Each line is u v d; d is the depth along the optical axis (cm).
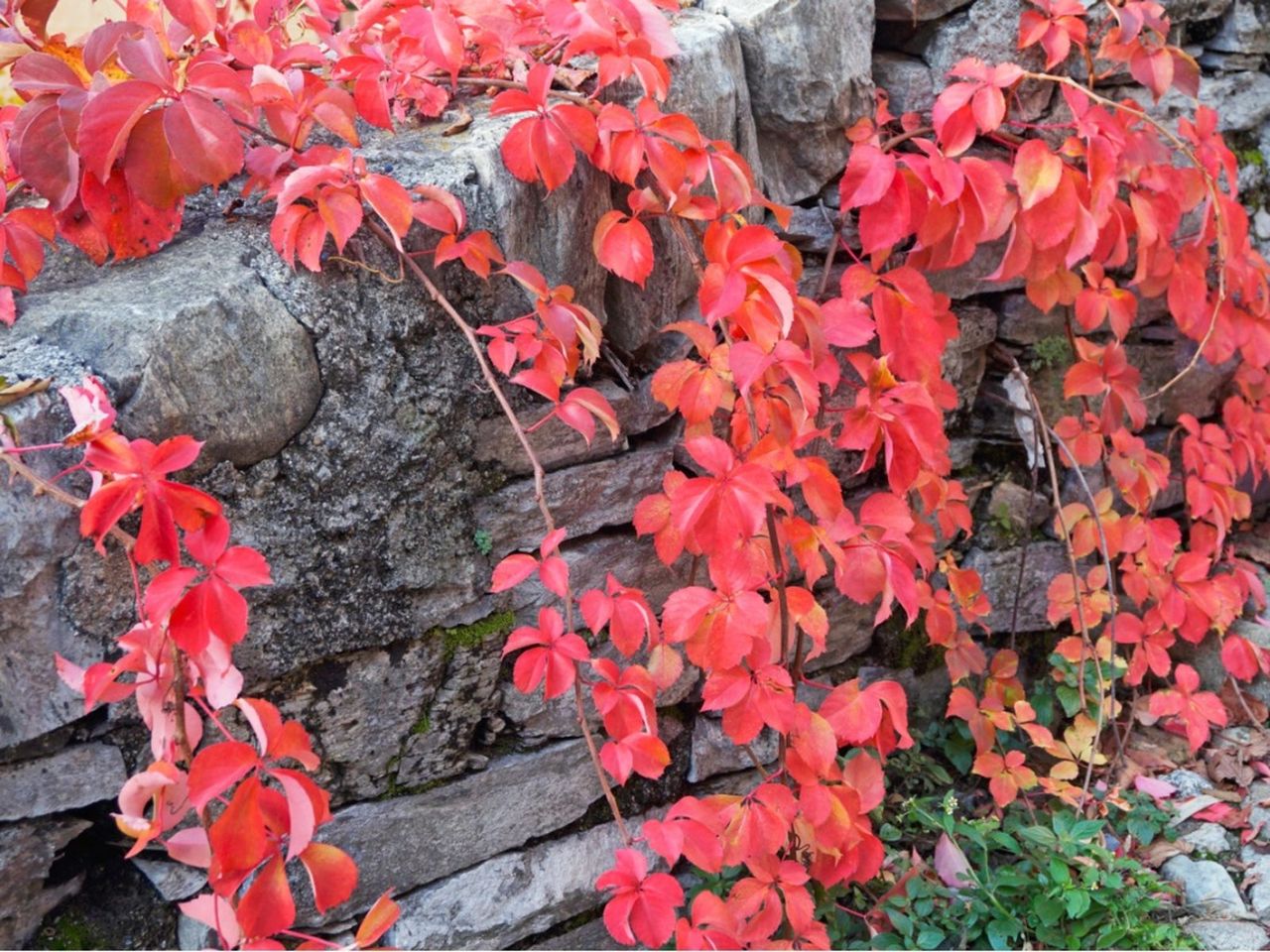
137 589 122
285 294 141
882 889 192
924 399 167
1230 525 252
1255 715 233
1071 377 208
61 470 125
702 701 194
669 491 170
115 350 129
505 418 162
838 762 205
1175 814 209
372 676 157
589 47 153
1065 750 207
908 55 204
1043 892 184
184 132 132
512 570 146
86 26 256
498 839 174
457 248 147
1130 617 219
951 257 187
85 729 136
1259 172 245
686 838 148
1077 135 207
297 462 143
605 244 158
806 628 170
